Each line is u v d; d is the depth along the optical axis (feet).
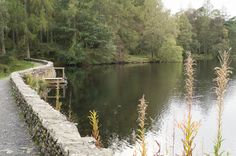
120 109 70.44
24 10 142.31
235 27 340.39
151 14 231.91
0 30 138.31
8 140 24.89
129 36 227.81
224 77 12.05
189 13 316.19
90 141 18.47
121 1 232.32
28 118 30.07
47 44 173.99
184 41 265.95
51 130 20.88
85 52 186.91
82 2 193.06
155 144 43.55
